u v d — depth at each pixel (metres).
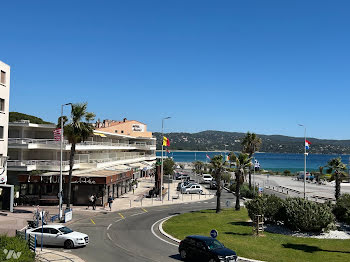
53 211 37.72
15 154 48.72
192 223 32.53
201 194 59.50
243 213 38.41
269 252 22.34
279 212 30.42
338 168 47.50
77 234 23.83
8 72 40.06
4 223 29.83
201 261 19.91
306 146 51.84
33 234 23.69
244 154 41.09
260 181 89.12
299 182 88.81
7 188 36.28
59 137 35.19
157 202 48.31
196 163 134.50
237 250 22.66
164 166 82.88
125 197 52.88
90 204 43.31
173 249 23.42
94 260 20.25
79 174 45.72
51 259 19.88
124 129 102.88
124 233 28.41
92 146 57.84
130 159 77.50
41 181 42.12
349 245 24.34
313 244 24.59
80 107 36.94
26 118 77.75
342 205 33.16
